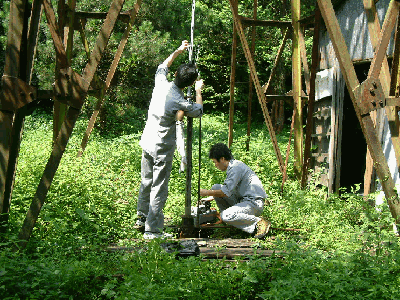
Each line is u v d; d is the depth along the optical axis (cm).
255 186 590
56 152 438
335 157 930
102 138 1559
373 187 782
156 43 1641
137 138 1595
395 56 472
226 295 384
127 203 675
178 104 541
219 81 2438
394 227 532
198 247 481
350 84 471
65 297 361
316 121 1073
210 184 820
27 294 354
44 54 1595
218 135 1770
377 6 783
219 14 2112
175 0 1781
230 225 592
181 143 686
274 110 2186
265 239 560
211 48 2325
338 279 366
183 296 355
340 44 465
